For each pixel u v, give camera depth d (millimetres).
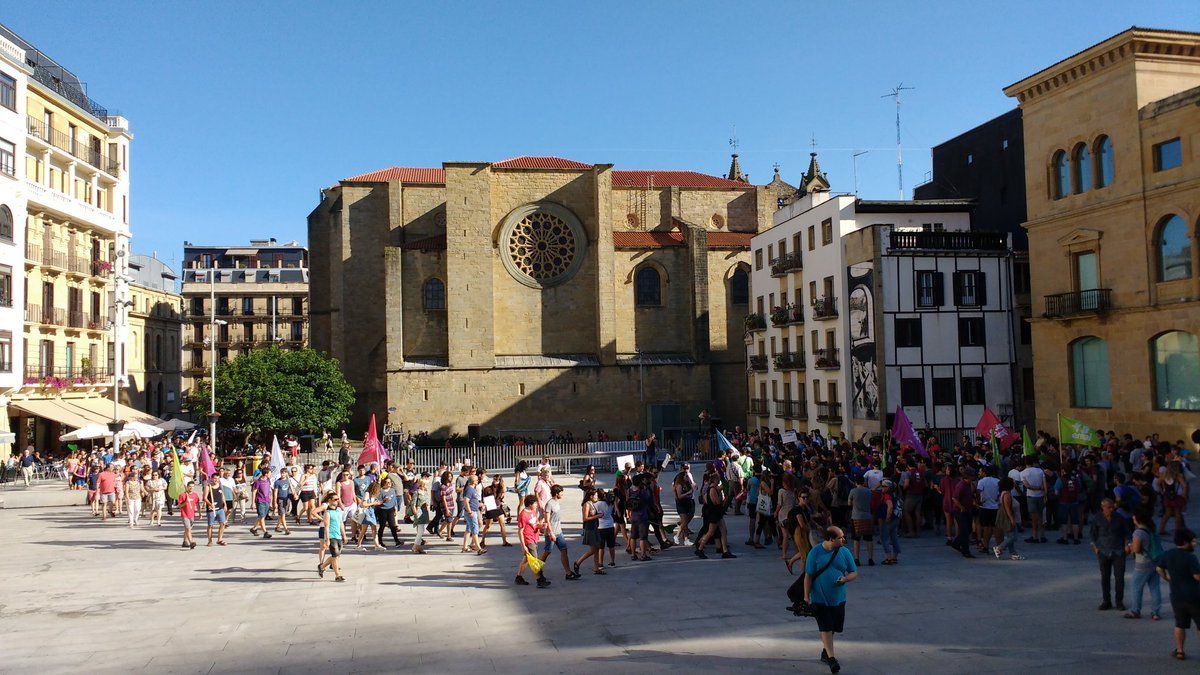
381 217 75375
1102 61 39375
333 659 14195
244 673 13523
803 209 56969
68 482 45281
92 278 56906
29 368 50000
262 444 60156
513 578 20984
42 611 18344
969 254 47219
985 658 13188
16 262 47250
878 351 46062
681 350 76188
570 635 15273
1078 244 41188
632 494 23188
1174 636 13867
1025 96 44406
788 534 20891
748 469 31500
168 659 14430
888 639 14375
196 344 111562
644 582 19906
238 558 24844
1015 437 33031
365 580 21188
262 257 122250
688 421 73375
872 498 21750
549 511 20484
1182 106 35312
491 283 71438
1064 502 23000
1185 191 35438
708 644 14375
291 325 113375
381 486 26688
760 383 65438
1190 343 35781
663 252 76312
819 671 12750
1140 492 20016
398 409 69188
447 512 27438
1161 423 36812
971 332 47062
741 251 77250
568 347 74688
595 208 74625
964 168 65188
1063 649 13586
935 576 19375
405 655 14320
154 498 32906
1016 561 20844
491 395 70688
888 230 46594
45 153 51656
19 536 30125
